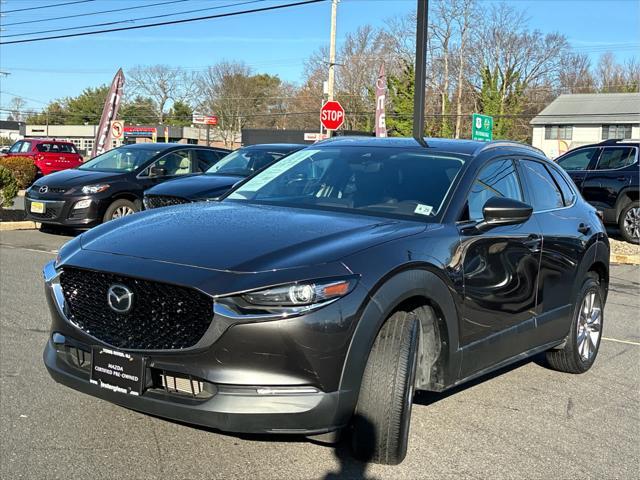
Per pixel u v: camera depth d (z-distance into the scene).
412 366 3.58
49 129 95.44
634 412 4.86
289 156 5.40
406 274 3.60
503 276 4.45
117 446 3.88
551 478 3.74
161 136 80.31
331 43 30.70
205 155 13.05
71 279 3.64
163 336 3.31
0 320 6.52
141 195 11.90
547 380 5.55
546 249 4.98
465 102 64.19
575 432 4.43
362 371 3.41
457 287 3.98
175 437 4.02
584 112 58.16
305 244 3.56
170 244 3.62
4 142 93.38
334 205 4.47
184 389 3.30
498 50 65.56
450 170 4.58
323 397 3.25
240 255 3.43
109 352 3.41
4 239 11.98
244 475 3.58
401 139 5.26
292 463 3.72
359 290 3.36
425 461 3.84
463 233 4.15
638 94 58.38
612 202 13.78
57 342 3.71
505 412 4.73
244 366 3.19
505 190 4.86
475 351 4.22
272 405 3.18
